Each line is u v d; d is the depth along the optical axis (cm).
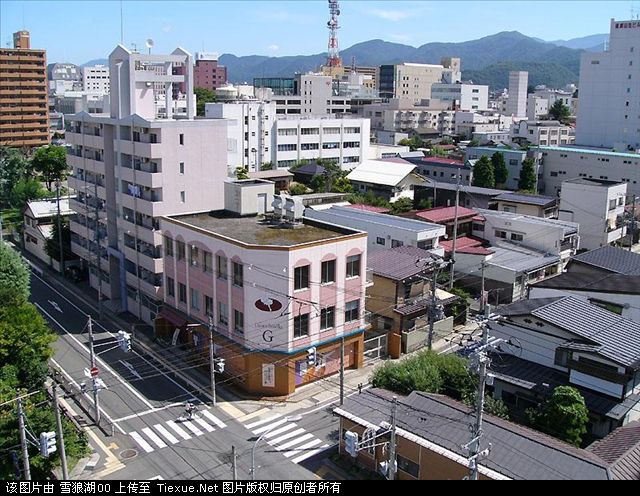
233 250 4234
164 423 3878
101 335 5278
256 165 11906
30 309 4228
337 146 12925
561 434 3350
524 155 11031
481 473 2783
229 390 4316
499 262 6131
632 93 13250
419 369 3825
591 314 4138
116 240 5991
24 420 2997
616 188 7606
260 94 16038
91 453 3516
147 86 5994
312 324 4266
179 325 4781
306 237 4459
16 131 15612
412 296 5119
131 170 5525
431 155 14000
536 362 4072
